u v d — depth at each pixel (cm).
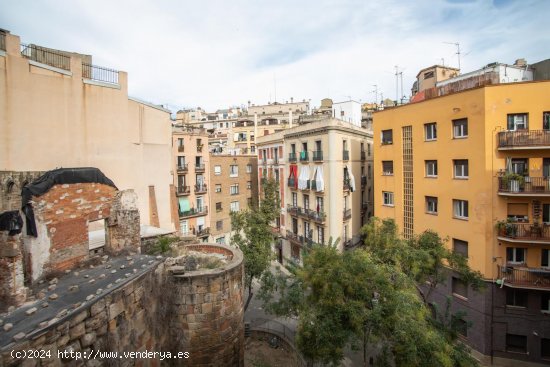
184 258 1301
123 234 1182
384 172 2456
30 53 1356
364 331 1077
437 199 2044
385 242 1530
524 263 1747
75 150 1316
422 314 1043
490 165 1748
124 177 1538
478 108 1777
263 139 3934
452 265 1524
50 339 604
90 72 1413
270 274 2139
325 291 1089
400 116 2277
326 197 2838
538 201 1694
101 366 728
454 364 1032
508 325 1758
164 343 1056
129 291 849
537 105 1689
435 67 2914
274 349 1850
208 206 4069
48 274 905
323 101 4769
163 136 1944
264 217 2339
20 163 1127
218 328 1165
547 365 1716
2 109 1076
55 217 935
